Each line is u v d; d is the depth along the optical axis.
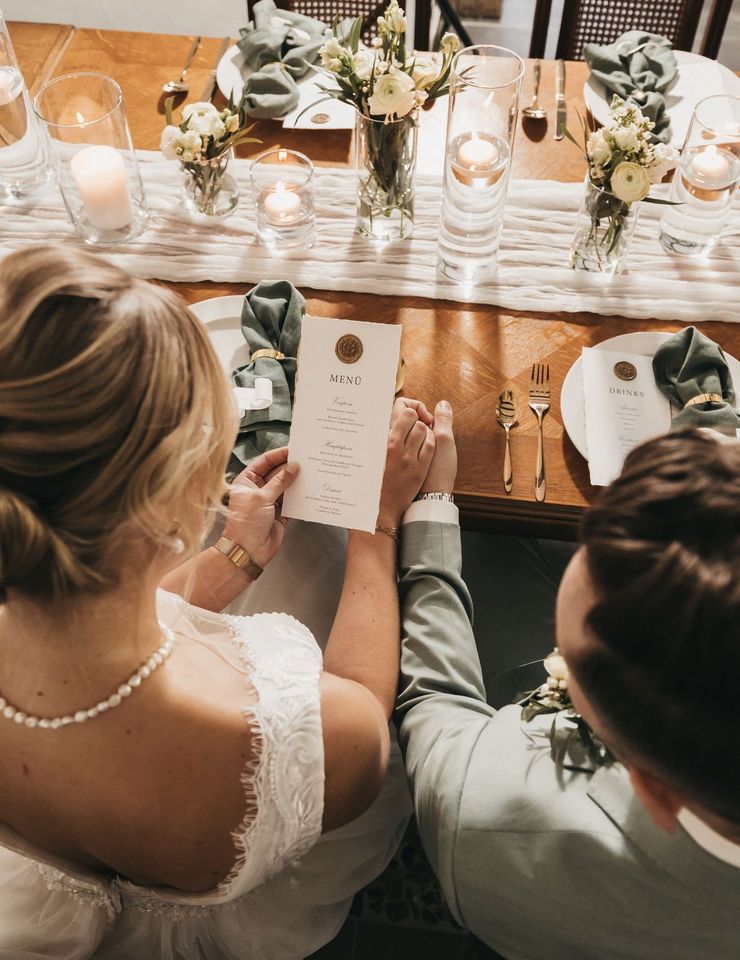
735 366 1.29
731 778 0.50
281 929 1.04
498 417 1.29
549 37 3.53
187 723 0.75
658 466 0.56
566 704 0.92
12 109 1.51
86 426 0.58
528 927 0.81
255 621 0.92
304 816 0.84
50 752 0.74
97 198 1.44
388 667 1.08
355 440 1.13
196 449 0.63
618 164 1.28
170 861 0.82
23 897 0.92
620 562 0.53
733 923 0.70
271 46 1.71
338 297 1.44
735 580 0.48
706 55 2.30
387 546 1.18
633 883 0.73
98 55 1.85
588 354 1.31
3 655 0.73
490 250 1.42
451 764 0.91
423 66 1.32
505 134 1.33
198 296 1.44
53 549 0.60
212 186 1.51
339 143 1.66
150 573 0.70
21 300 0.58
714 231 1.44
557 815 0.79
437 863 0.87
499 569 1.47
